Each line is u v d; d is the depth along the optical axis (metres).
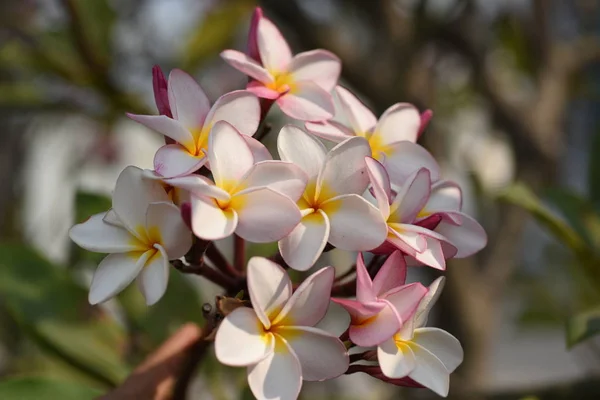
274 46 0.75
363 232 0.66
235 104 0.68
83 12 1.14
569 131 1.70
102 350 0.92
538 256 1.73
